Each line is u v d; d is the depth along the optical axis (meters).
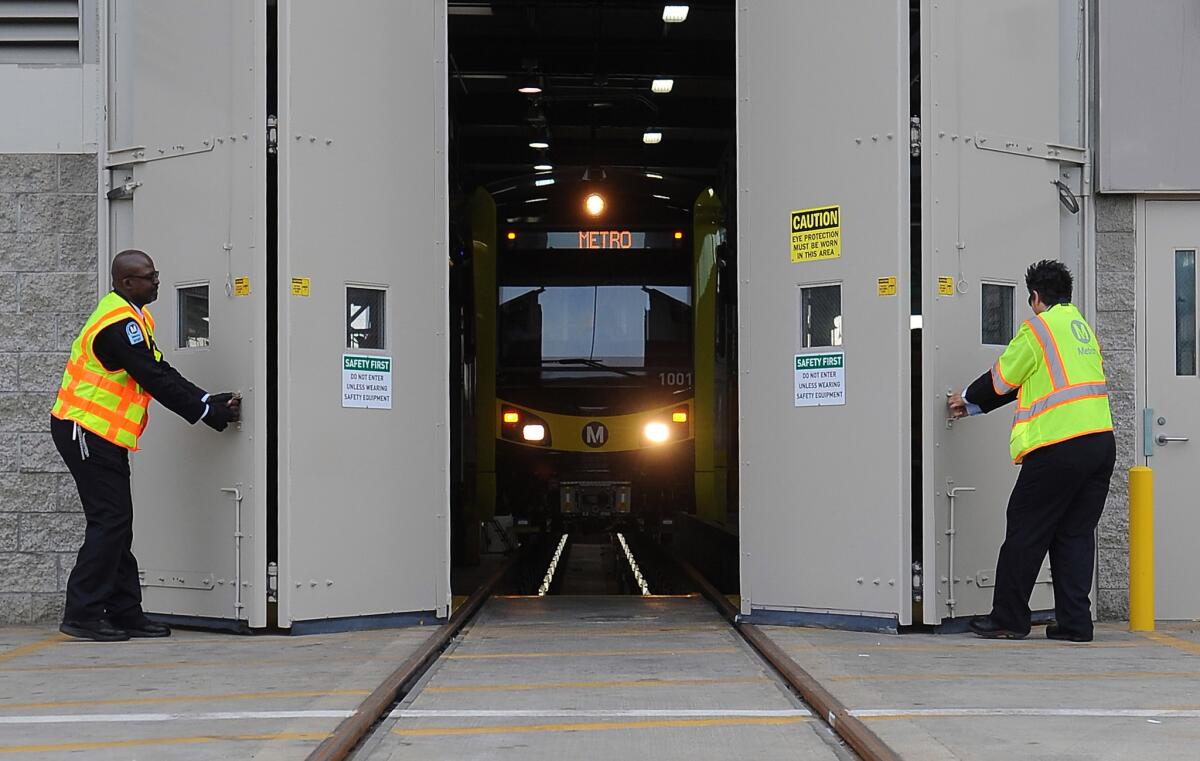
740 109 10.66
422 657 8.54
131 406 9.79
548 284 18.44
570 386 18.27
